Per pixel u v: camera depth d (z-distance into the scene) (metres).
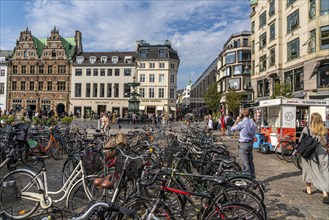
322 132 5.74
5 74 55.50
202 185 3.83
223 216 3.40
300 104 11.39
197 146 7.22
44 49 55.34
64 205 4.60
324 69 23.94
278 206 5.30
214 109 45.69
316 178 5.61
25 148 7.33
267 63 32.91
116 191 3.85
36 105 55.00
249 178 4.23
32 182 4.25
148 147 6.93
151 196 3.53
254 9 41.00
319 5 24.00
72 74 55.03
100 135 8.13
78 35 59.44
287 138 11.12
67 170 5.30
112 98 54.59
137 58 54.91
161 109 54.38
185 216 3.76
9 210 4.14
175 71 56.06
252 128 6.66
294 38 27.70
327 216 4.83
